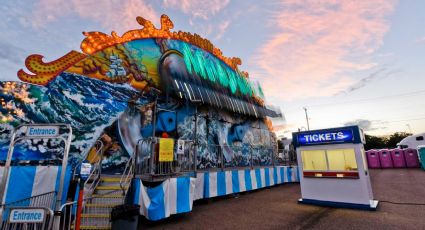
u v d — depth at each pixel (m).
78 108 8.67
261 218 6.42
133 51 10.93
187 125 12.37
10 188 5.20
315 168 8.53
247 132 16.89
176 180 6.78
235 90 16.77
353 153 7.95
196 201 9.20
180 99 12.34
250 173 11.54
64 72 8.70
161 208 6.10
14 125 7.38
